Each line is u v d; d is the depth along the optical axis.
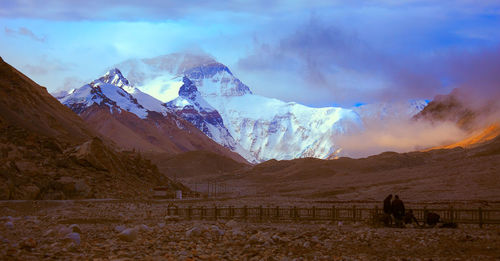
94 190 63.91
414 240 25.78
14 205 47.38
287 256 20.62
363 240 25.53
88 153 73.81
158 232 27.14
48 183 60.69
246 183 160.75
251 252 21.00
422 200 73.88
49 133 100.62
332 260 19.92
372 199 80.69
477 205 62.88
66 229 25.34
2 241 21.27
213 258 19.50
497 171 97.62
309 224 36.69
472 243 24.81
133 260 18.62
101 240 23.73
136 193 70.00
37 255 18.64
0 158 63.88
